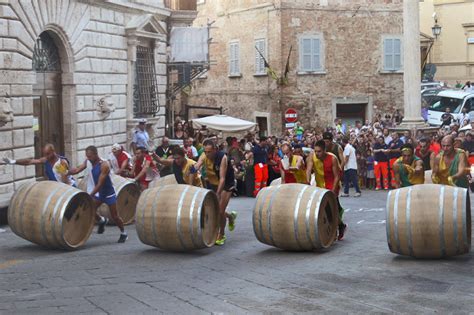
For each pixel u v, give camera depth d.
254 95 42.44
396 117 41.34
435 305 9.56
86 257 13.88
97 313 9.34
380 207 22.05
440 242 12.33
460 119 42.84
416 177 14.31
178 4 31.77
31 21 20.70
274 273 11.98
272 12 40.78
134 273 12.14
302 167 15.05
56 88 23.03
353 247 14.40
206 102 46.53
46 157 16.30
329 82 41.53
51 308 9.63
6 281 11.60
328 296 10.16
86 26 23.95
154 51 29.41
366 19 42.12
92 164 15.61
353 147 27.14
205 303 9.81
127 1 26.62
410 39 32.62
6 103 19.06
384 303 9.70
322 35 41.19
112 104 25.42
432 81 54.22
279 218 13.69
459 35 55.41
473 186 25.06
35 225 14.39
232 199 25.70
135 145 25.73
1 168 19.28
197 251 14.31
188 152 24.36
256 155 26.31
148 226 13.88
